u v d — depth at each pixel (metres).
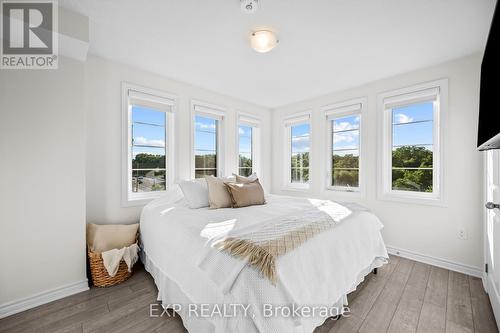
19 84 1.71
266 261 1.15
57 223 1.87
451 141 2.38
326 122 3.53
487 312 1.68
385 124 2.92
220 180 2.59
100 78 2.37
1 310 1.62
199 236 1.50
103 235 2.14
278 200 2.79
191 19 1.75
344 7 1.60
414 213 2.65
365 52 2.23
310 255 1.37
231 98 3.63
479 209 2.23
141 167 2.76
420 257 2.59
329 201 2.56
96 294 1.91
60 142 1.89
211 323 1.27
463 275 2.26
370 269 2.08
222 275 1.20
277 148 4.23
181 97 3.01
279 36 1.96
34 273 1.76
